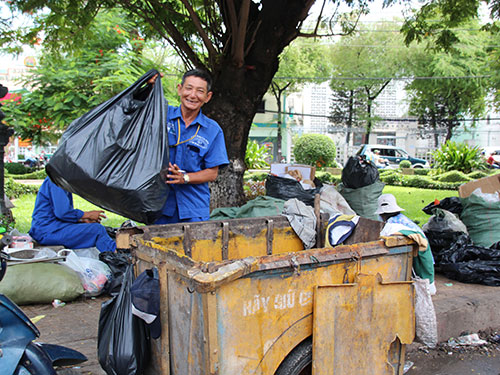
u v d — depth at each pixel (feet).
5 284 13.82
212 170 11.60
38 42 23.02
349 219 12.05
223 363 7.19
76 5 19.62
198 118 11.41
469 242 18.88
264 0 20.38
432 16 26.27
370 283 8.68
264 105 119.24
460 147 71.87
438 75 90.38
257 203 18.28
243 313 7.36
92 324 13.14
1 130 19.38
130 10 21.76
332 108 116.57
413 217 32.89
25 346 7.58
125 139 9.55
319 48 96.89
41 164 107.55
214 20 21.65
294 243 12.64
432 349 13.76
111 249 16.97
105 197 9.60
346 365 8.60
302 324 8.14
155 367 8.59
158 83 10.34
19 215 33.71
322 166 84.69
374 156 96.17
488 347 14.07
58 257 15.08
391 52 97.91
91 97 28.12
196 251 10.87
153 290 7.87
